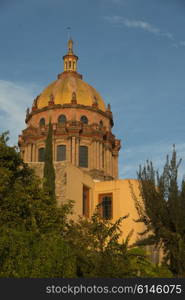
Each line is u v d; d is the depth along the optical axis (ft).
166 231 92.17
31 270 64.64
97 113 195.00
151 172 99.04
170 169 97.04
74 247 77.77
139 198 129.90
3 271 63.36
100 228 80.79
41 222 91.71
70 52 217.97
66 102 193.98
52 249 68.03
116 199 130.82
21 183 98.73
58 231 90.79
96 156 182.50
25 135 189.16
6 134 102.01
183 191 94.38
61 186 122.42
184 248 88.74
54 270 66.59
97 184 135.74
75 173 127.13
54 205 98.22
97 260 72.28
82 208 127.34
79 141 183.52
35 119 194.39
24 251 65.41
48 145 123.95
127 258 76.28
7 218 86.33
